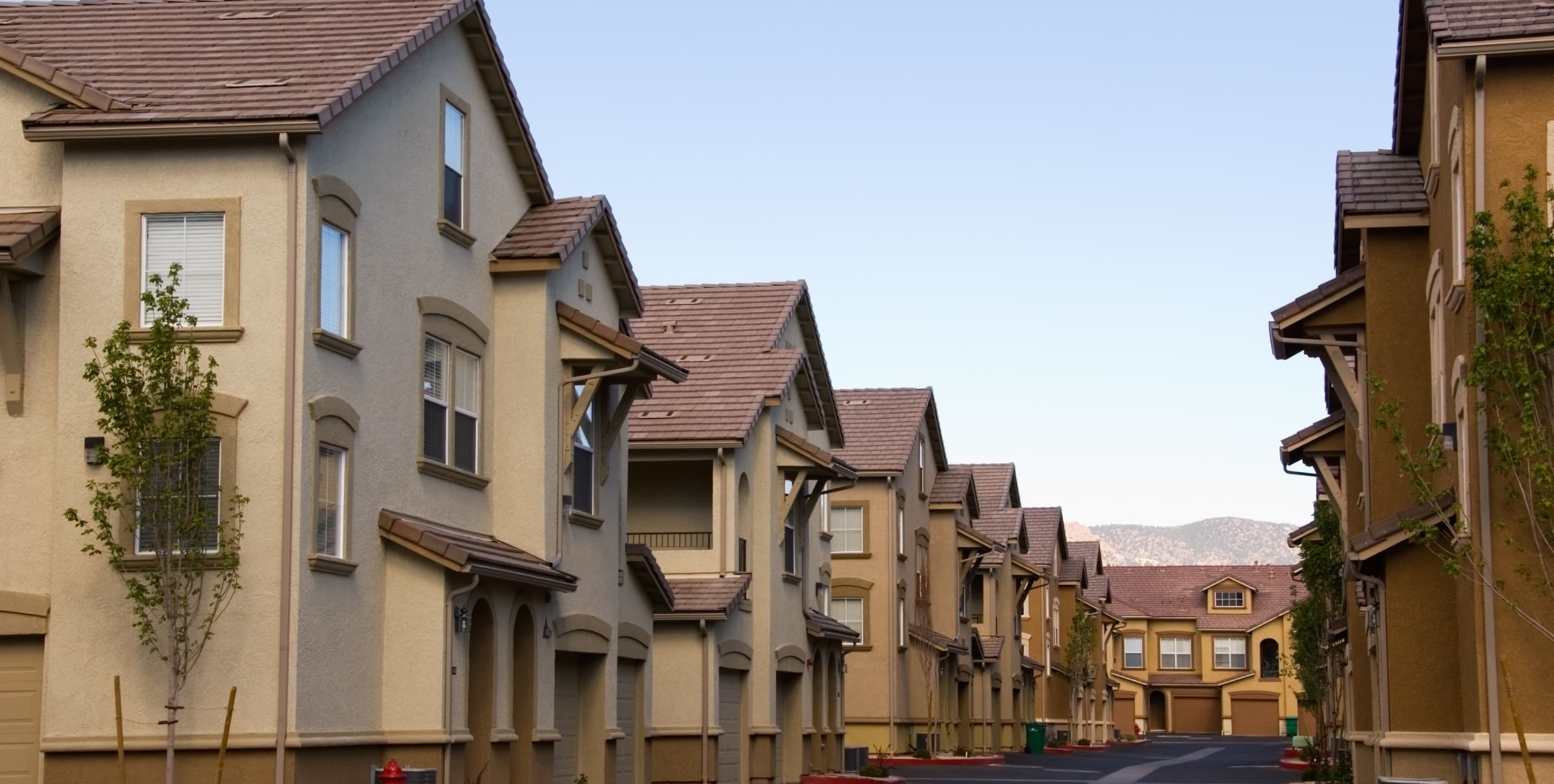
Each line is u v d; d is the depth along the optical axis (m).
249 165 19.95
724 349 39.19
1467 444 19.38
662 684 34.62
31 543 20.05
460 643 22.33
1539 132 18.73
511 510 25.20
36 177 20.53
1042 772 48.06
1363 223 23.61
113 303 19.91
